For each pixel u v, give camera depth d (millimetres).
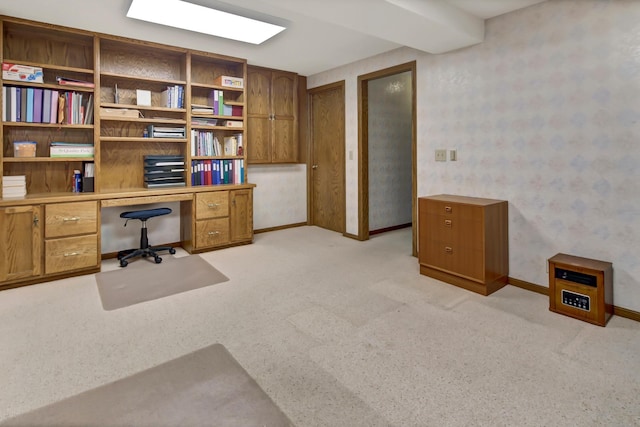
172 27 3262
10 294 2846
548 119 2740
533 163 2855
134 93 3898
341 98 4926
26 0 2707
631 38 2314
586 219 2598
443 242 3104
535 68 2783
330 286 3049
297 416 1528
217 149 4332
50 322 2381
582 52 2529
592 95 2504
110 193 3406
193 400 1627
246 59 4375
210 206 4086
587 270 2363
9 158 3092
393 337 2195
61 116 3307
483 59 3109
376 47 3895
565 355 1986
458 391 1690
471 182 3297
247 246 4387
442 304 2678
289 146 5238
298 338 2186
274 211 5273
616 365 1887
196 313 2529
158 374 1822
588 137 2547
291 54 4164
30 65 3139
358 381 1770
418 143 3756
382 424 1488
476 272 2871
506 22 2924
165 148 4199
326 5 2359
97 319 2428
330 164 5234
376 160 4992
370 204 4973
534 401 1618
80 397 1646
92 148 3480
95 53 3391
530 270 2945
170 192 3783
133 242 4059
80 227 3242
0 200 2891
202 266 3590
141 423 1483
